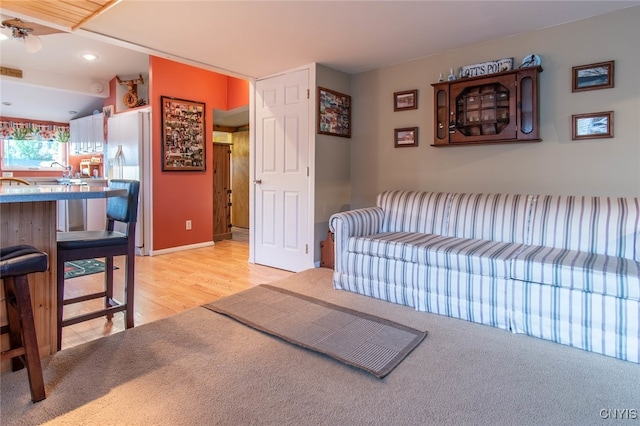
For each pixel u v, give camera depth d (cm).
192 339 220
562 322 211
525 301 223
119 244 226
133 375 180
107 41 304
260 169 418
